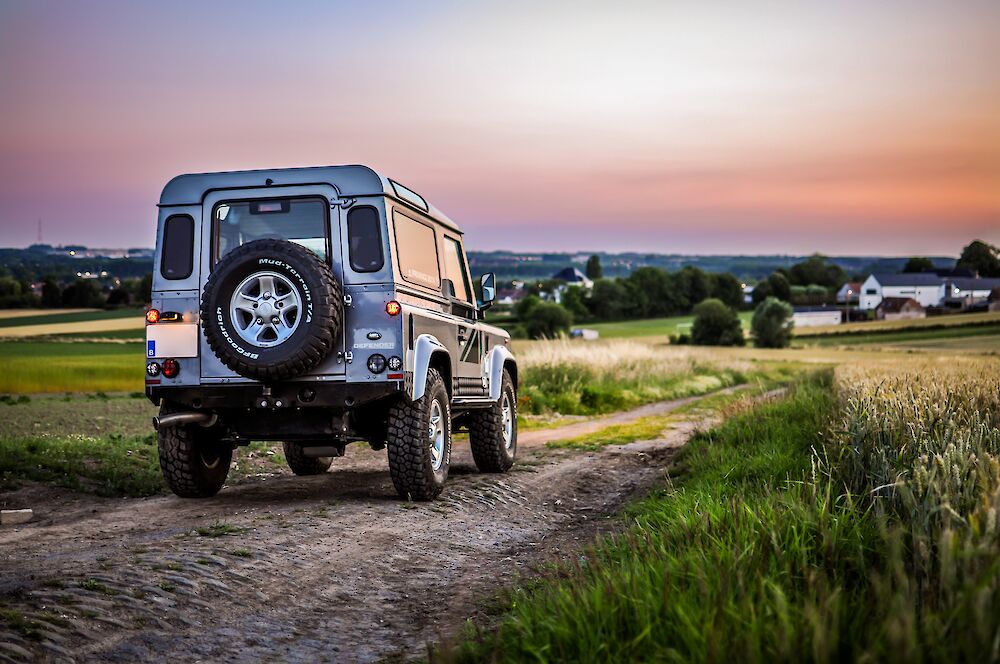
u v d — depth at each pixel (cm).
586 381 2564
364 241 827
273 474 1124
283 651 462
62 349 5650
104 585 530
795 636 321
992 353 8275
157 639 465
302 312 773
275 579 582
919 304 16088
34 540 681
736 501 604
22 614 473
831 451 839
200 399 833
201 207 850
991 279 19175
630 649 364
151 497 912
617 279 17000
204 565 589
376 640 486
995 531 357
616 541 641
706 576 420
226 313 778
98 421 1702
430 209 970
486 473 1117
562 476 1098
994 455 546
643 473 1134
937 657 292
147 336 843
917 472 484
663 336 12631
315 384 816
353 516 787
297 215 839
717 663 317
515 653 404
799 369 5034
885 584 366
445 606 551
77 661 427
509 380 1191
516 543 745
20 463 973
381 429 921
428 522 786
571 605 418
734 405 1583
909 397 772
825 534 459
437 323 909
